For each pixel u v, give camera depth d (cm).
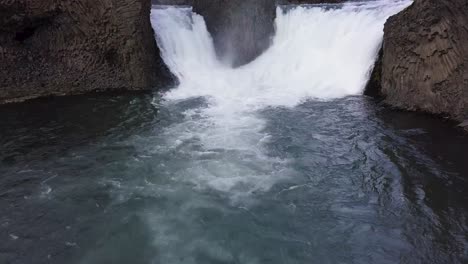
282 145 1280
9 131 1400
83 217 939
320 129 1388
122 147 1281
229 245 845
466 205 952
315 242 852
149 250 833
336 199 997
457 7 1370
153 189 1048
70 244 853
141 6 1725
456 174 1078
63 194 1030
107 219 930
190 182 1078
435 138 1282
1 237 873
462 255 798
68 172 1136
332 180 1079
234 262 798
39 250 837
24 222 923
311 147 1262
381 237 859
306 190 1036
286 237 868
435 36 1397
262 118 1498
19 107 1616
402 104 1512
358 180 1075
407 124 1391
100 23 1719
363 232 877
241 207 968
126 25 1725
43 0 1656
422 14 1433
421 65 1456
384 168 1126
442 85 1409
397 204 966
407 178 1072
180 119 1502
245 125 1438
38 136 1365
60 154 1242
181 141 1316
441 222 897
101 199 1008
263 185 1060
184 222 917
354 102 1619
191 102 1683
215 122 1470
